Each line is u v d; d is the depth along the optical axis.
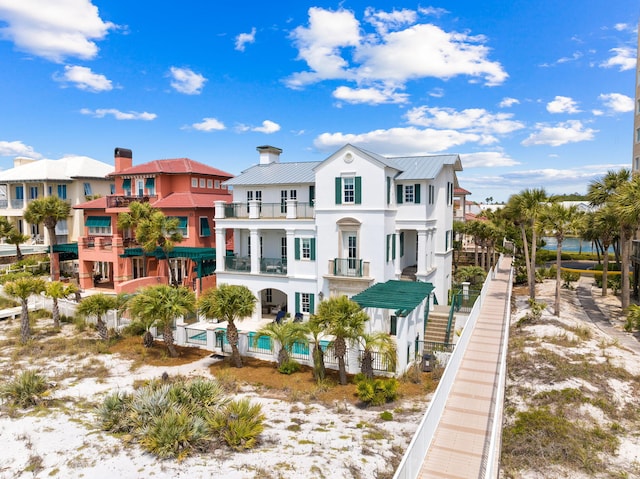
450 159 29.95
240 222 29.45
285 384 18.59
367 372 18.38
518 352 21.69
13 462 11.69
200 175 39.00
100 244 36.88
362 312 18.12
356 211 25.81
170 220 31.45
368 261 25.70
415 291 23.05
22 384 16.08
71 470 11.26
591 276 47.28
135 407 13.92
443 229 30.58
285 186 30.11
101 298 24.30
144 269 37.81
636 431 14.98
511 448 14.44
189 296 22.84
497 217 50.56
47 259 44.94
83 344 23.62
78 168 48.97
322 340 21.03
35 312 30.53
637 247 35.41
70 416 14.75
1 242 50.59
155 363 21.28
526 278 42.84
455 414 14.47
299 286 27.67
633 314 25.81
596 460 13.51
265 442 13.24
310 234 27.36
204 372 20.17
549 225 28.52
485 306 29.30
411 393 17.42
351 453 12.55
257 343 21.97
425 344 21.64
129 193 39.38
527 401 17.27
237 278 29.77
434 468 11.52
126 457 11.95
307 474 11.30
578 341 22.80
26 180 46.91
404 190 28.17
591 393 17.12
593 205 33.69
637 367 19.72
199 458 12.05
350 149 25.73
